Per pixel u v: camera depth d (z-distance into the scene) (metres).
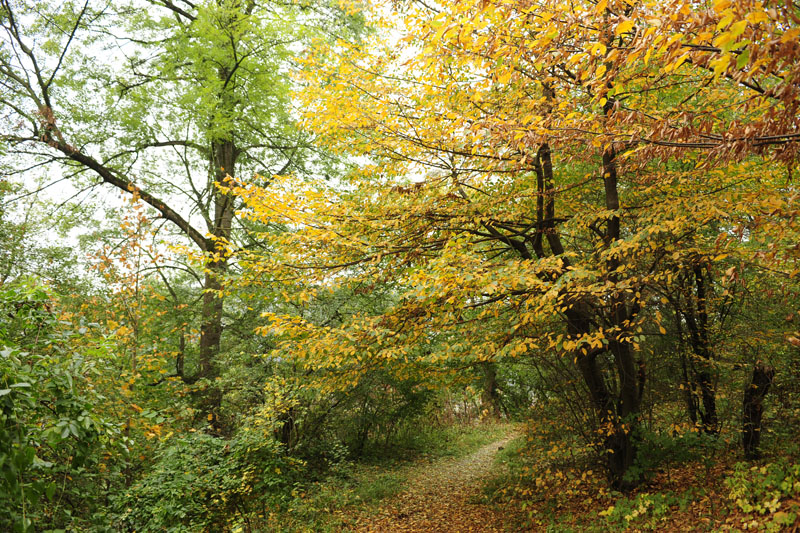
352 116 6.67
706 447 7.48
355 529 9.38
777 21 2.37
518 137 4.21
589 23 3.93
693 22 2.81
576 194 8.50
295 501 9.88
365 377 12.65
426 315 7.13
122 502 6.44
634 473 7.27
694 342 8.59
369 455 16.12
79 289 11.55
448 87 6.32
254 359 12.02
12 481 2.69
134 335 7.73
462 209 7.06
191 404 11.27
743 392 7.85
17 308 3.74
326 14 13.30
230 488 7.57
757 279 7.73
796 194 3.79
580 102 5.68
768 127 3.33
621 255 6.07
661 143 3.83
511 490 9.68
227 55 12.52
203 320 12.60
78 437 3.19
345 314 11.23
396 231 7.28
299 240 7.10
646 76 4.99
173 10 14.40
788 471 5.64
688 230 6.68
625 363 7.71
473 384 11.55
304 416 12.38
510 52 4.14
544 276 6.74
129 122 12.65
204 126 12.83
